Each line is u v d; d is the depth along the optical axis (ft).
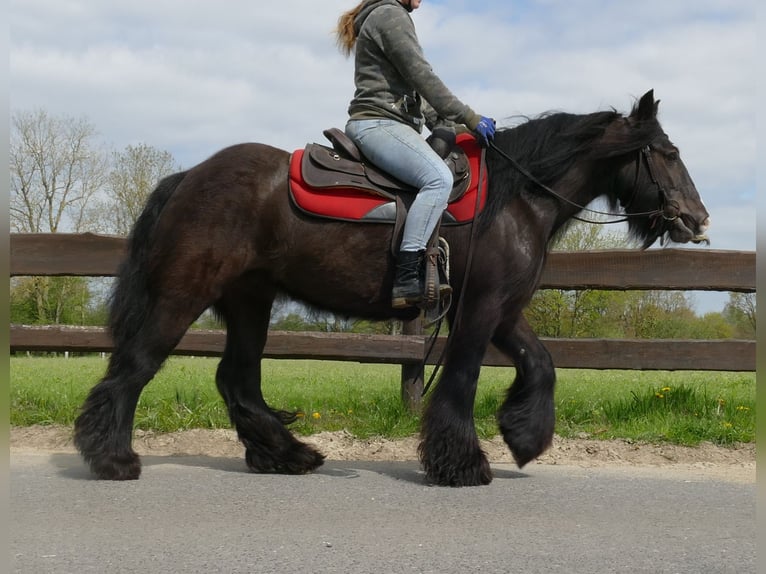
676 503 14.25
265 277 16.30
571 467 17.84
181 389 27.40
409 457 19.07
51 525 12.42
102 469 15.49
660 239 17.52
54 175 94.94
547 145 16.46
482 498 14.57
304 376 39.24
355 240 15.79
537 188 16.47
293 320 32.65
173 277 15.56
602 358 22.48
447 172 15.52
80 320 79.92
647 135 16.60
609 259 22.65
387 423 20.85
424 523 12.78
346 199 15.76
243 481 15.80
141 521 12.70
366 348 22.50
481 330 15.81
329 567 10.58
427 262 15.40
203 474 16.48
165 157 96.43
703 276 22.54
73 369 44.29
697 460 18.49
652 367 22.41
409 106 16.31
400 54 15.69
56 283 79.10
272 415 17.21
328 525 12.58
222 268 15.62
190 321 15.71
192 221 15.61
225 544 11.51
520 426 16.60
